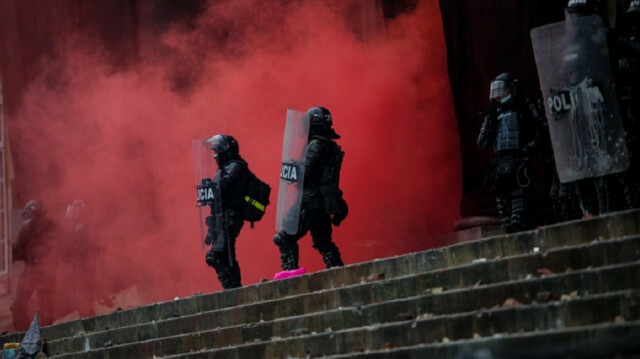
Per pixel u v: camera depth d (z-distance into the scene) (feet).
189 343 107.86
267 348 94.12
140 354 113.50
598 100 89.20
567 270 77.66
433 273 86.33
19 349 133.49
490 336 75.61
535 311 73.20
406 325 81.51
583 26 90.07
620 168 88.43
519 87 104.17
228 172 122.31
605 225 79.66
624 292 69.41
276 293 105.50
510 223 103.86
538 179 148.87
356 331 85.61
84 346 125.90
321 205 116.78
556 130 91.09
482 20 167.43
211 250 122.93
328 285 100.17
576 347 54.13
